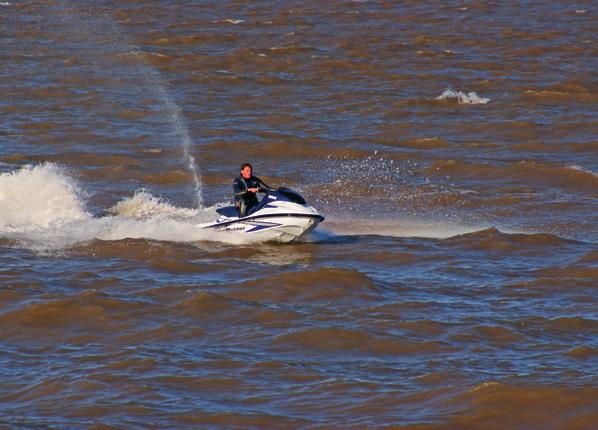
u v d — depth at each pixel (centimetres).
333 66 19738
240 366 5372
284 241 8156
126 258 7656
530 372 5191
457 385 5034
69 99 16312
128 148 12912
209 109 15688
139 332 5947
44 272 7219
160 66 19712
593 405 4781
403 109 15650
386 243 8231
